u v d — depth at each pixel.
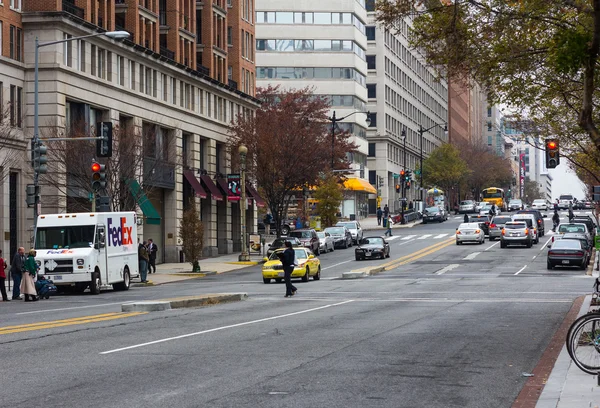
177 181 88.25
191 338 24.66
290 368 18.98
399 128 193.75
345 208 161.00
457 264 74.06
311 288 51.62
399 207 188.38
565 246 66.19
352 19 163.75
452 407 14.91
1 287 46.50
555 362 20.00
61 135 66.00
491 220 107.62
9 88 65.12
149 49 82.56
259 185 100.56
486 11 26.62
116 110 76.81
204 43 100.88
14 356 20.84
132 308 35.31
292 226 125.50
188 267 80.50
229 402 14.98
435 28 27.59
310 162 96.19
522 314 33.22
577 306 36.66
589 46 23.86
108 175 65.19
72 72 69.31
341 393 16.00
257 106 113.69
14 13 66.50
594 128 23.28
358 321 30.27
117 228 54.53
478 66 28.50
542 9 26.78
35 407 14.48
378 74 179.75
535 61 29.67
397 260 80.94
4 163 60.59
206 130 97.50
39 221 51.78
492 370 19.19
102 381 17.12
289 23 163.25
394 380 17.56
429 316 32.41
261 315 32.94
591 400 15.02
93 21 75.00
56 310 37.56
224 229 104.56
